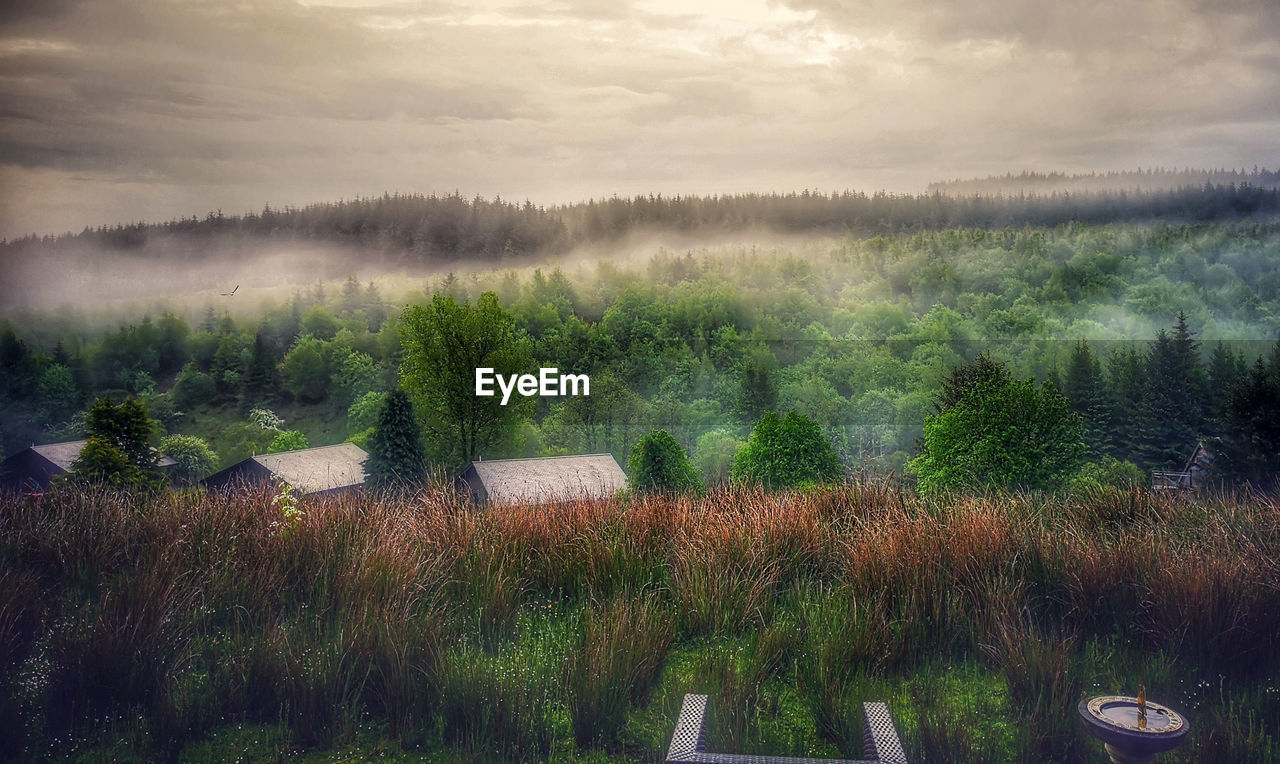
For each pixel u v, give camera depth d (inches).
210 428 2554.1
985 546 163.2
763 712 121.6
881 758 77.7
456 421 1158.3
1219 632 134.4
